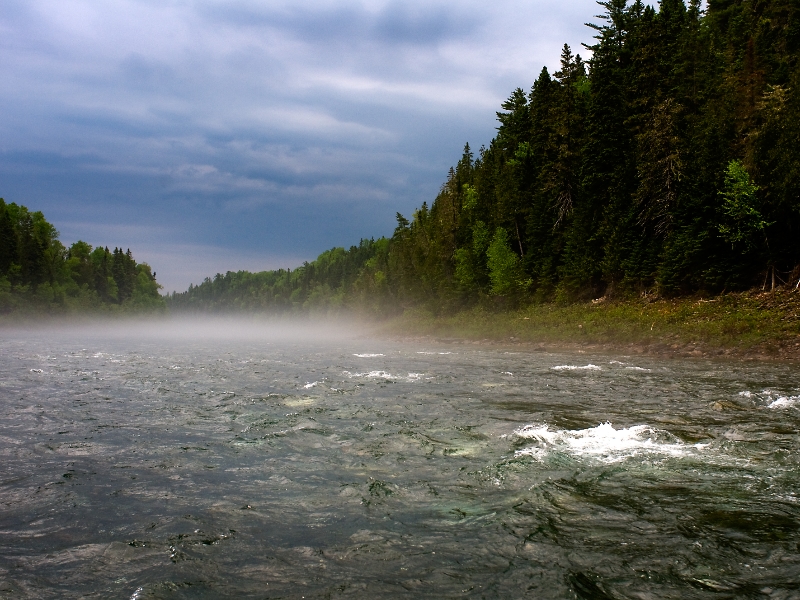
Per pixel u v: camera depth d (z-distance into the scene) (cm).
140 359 2575
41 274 9644
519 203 5394
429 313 6366
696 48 4553
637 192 3825
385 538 502
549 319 3938
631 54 4662
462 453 796
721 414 1049
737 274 3103
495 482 656
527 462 734
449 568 439
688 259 3303
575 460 740
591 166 4228
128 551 481
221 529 530
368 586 412
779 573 414
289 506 591
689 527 505
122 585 420
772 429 903
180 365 2230
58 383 1609
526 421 1009
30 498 622
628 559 444
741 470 680
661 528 505
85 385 1566
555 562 443
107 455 807
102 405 1223
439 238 7338
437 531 515
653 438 855
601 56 4406
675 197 3591
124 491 646
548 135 5084
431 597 393
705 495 591
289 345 4378
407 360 2484
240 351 3347
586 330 3309
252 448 843
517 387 1491
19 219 10994
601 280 4144
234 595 402
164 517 562
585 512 551
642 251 3762
